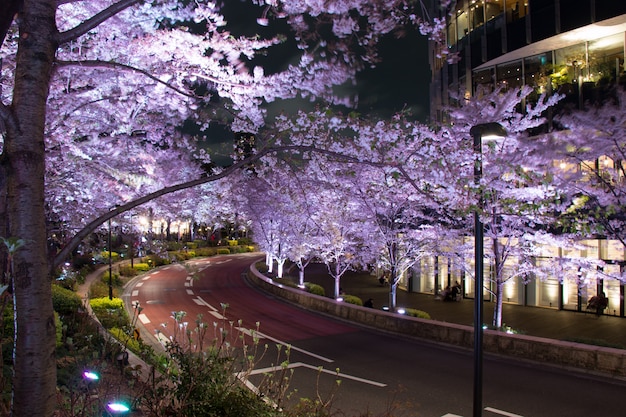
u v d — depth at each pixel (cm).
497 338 1293
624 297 2072
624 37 2169
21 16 288
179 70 1101
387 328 1631
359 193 1894
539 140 1208
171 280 3009
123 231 2002
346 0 608
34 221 270
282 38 716
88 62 362
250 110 1143
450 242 1858
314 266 4409
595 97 2141
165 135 1511
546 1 2277
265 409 481
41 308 268
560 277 1723
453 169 872
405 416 841
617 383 1039
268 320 1830
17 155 269
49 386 267
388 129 1552
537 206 1042
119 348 749
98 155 1199
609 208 1042
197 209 3791
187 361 507
